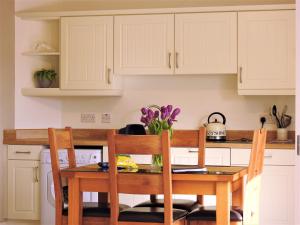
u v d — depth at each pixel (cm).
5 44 621
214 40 581
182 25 588
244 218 376
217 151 555
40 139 617
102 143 582
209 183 368
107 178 379
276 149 542
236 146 551
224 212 363
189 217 389
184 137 450
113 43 606
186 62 588
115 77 611
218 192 364
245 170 407
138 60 600
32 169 602
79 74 614
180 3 623
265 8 569
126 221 374
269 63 570
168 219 363
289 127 591
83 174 382
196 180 366
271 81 570
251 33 573
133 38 600
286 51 566
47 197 589
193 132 449
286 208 541
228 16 578
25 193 604
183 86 627
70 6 648
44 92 627
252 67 573
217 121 611
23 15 628
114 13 604
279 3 597
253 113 607
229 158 553
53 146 407
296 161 293
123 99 644
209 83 620
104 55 608
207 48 583
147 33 597
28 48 641
